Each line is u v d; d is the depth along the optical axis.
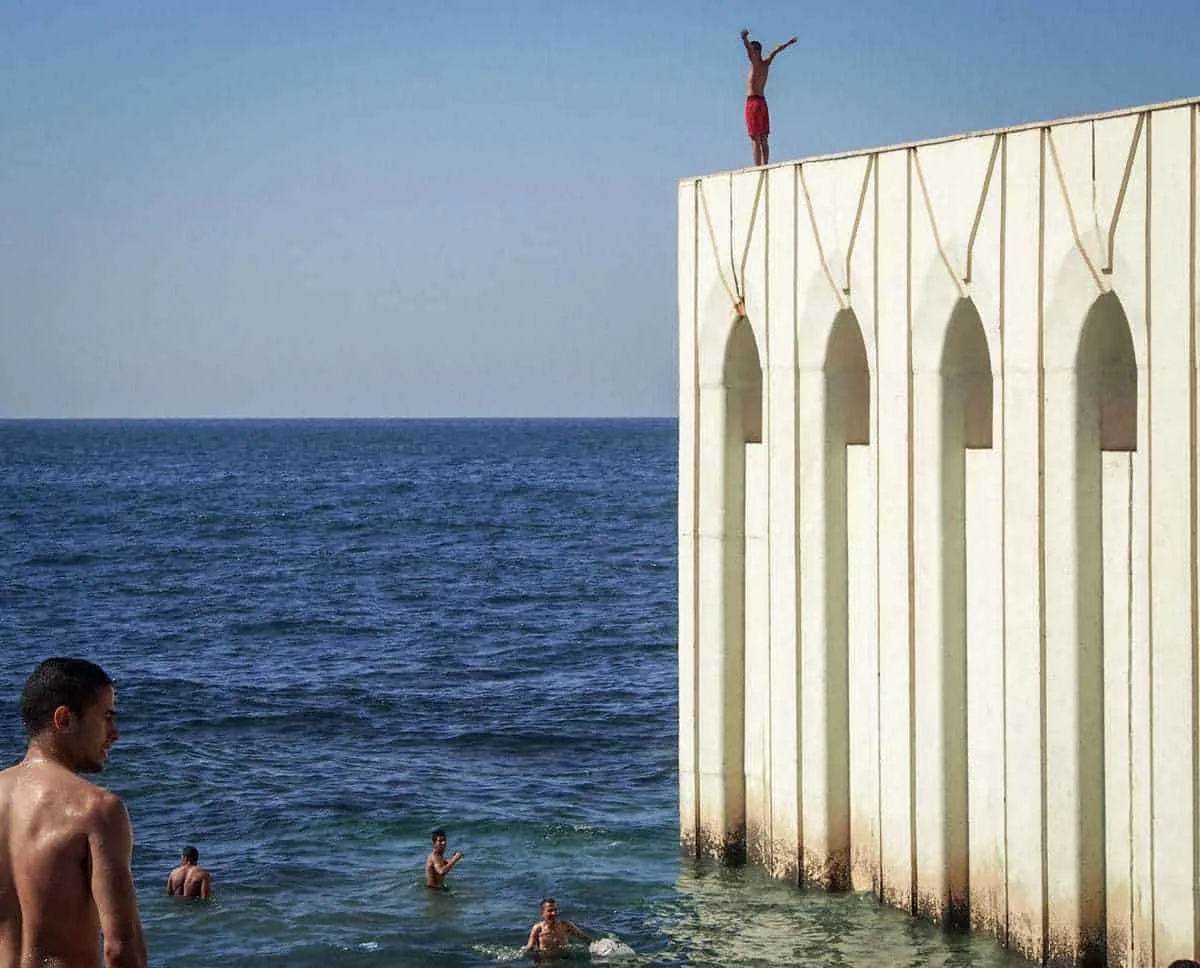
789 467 19.30
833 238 18.55
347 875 24.02
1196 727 14.87
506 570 72.88
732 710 20.56
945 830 17.64
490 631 52.38
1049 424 16.12
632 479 159.12
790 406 19.22
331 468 184.25
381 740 34.59
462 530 96.69
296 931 21.36
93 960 6.25
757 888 20.06
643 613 56.75
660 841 25.41
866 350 18.59
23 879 6.12
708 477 20.56
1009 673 16.78
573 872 23.58
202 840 26.42
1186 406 14.69
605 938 20.12
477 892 22.84
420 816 27.48
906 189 17.58
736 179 19.91
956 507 17.48
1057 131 15.84
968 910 17.75
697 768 20.88
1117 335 15.98
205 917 22.03
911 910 18.08
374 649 48.69
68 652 48.56
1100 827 16.17
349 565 75.44
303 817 27.56
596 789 29.61
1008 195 16.45
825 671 19.05
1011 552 16.67
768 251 19.45
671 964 19.02
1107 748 16.05
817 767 19.20
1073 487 15.91
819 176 18.69
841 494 19.00
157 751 33.41
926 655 17.70
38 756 6.36
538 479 159.25
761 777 20.25
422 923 21.58
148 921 21.88
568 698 39.34
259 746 34.03
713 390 20.45
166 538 90.56
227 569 73.69
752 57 20.75
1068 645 16.06
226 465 191.00
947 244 17.12
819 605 19.03
